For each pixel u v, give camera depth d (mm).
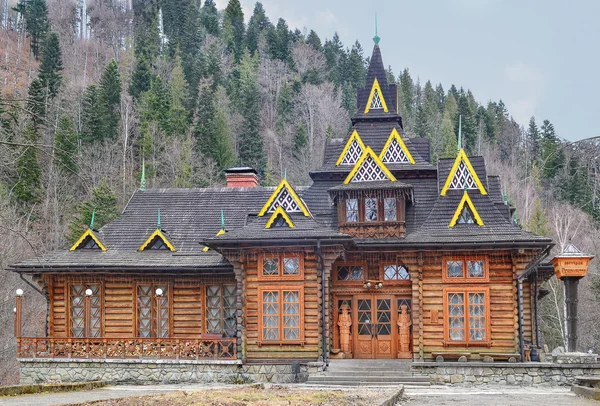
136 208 34812
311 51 121438
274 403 16344
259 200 34844
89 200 55969
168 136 74562
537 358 29594
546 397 22375
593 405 19391
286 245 28359
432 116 106875
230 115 89812
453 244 28453
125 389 24953
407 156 33094
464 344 28641
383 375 27375
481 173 31938
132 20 142250
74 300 31703
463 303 28938
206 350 29109
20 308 29906
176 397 17828
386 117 34125
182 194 35438
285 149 97875
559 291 49719
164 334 31266
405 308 29828
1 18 124562
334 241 27875
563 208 56125
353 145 33469
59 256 31625
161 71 98062
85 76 106375
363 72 123562
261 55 122562
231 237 28281
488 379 26922
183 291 31531
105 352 29562
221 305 31219
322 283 28703
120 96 77812
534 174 76125
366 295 30469
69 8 138000
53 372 29469
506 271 28953
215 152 76438
